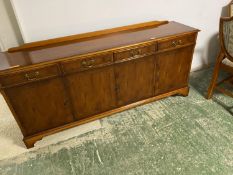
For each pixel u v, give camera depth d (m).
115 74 1.83
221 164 1.59
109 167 1.62
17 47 1.77
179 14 2.38
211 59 2.97
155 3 2.18
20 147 1.84
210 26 2.65
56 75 1.59
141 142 1.82
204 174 1.52
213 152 1.69
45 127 1.82
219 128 1.92
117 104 2.04
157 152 1.72
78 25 1.99
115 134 1.91
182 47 1.98
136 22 2.21
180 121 2.03
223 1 2.52
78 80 1.71
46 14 1.82
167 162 1.63
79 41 1.87
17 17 1.73
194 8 2.41
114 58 1.73
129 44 1.71
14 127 2.07
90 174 1.58
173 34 1.87
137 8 2.13
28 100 1.61
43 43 1.83
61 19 1.90
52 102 1.71
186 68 2.17
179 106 2.23
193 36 1.98
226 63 2.07
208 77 2.75
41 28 1.87
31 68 1.47
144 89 2.08
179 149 1.73
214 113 2.10
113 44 1.74
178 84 2.26
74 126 1.93
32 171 1.63
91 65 1.67
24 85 1.53
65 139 1.89
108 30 2.03
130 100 2.09
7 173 1.62
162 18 2.31
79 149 1.79
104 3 1.97
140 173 1.56
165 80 2.14
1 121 2.14
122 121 2.06
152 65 1.95
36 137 1.81
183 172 1.55
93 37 1.94
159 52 1.89
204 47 2.80
